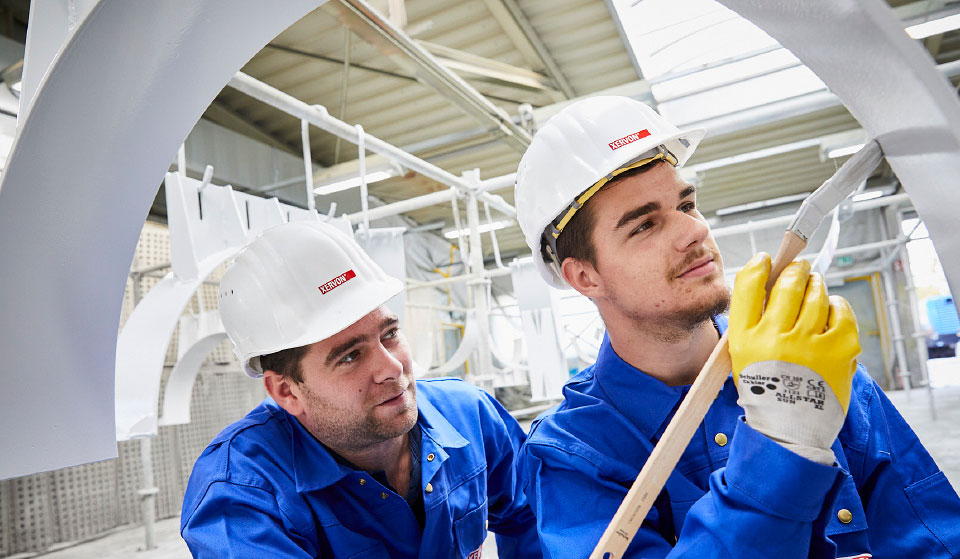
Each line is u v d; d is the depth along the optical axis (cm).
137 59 64
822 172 1019
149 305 211
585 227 97
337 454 139
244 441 139
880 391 103
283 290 136
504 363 627
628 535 74
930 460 97
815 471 69
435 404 160
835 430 70
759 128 816
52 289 72
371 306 129
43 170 66
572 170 98
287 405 139
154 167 75
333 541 132
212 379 634
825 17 52
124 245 77
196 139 592
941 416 705
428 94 686
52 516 503
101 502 538
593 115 101
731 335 74
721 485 78
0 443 71
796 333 69
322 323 130
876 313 1232
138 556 417
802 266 73
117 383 205
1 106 434
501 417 180
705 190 1062
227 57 71
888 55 49
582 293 103
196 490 132
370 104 702
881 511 95
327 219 232
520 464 130
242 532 120
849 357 68
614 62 625
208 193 203
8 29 511
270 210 217
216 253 204
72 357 76
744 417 77
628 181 94
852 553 90
